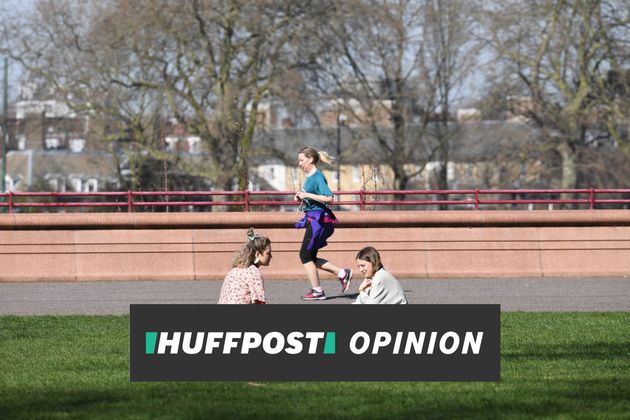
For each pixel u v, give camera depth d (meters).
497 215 45.31
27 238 44.66
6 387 19.62
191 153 107.94
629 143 110.81
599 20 110.31
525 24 110.94
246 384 19.98
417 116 117.75
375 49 108.81
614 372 21.44
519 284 42.19
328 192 35.66
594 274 45.69
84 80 105.06
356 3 104.44
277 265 44.50
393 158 114.00
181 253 44.81
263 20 102.44
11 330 28.58
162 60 103.06
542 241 45.84
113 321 30.69
